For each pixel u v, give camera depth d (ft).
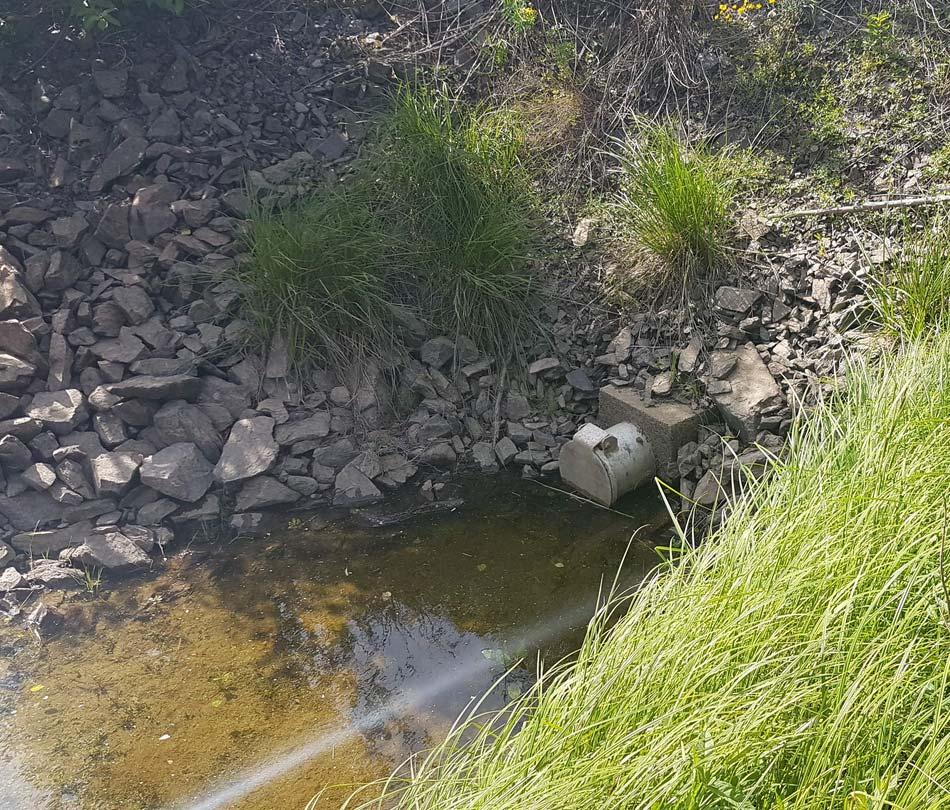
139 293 17.69
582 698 9.14
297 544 15.34
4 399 15.93
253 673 12.91
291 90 21.58
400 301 18.42
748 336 16.80
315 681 12.72
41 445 15.84
